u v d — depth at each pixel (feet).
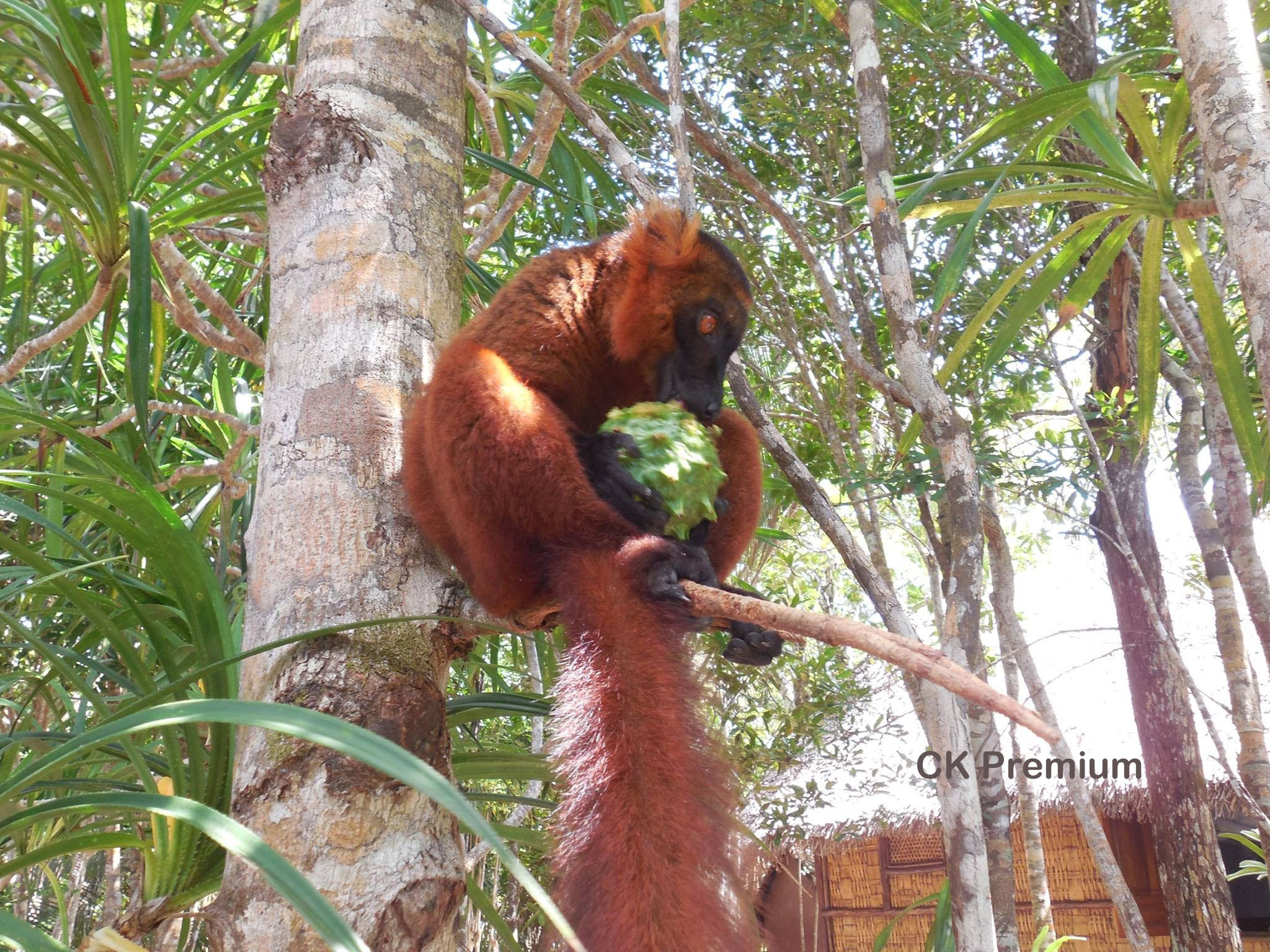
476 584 9.27
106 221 14.14
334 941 5.02
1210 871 22.26
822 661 20.88
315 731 5.74
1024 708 5.11
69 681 11.34
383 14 11.48
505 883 28.86
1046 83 15.79
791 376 26.73
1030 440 21.89
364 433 9.44
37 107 13.47
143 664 10.49
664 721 7.40
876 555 18.11
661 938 6.38
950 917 13.34
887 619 12.19
